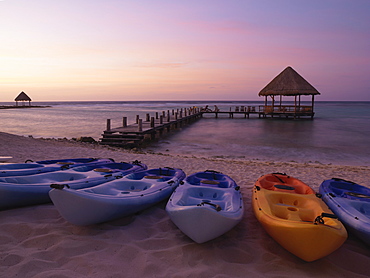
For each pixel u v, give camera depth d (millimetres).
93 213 3197
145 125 19266
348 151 13500
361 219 3189
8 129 22109
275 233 2910
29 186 3945
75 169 5188
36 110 59094
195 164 8352
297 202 3885
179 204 3443
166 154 12008
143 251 2992
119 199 3439
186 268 2723
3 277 2422
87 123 27625
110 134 15125
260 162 9867
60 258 2779
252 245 3262
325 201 4094
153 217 3977
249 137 18781
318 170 8023
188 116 30688
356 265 2906
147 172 5234
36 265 2625
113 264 2721
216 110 39000
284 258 2990
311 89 31141
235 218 3107
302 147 14680
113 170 5199
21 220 3564
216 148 14312
